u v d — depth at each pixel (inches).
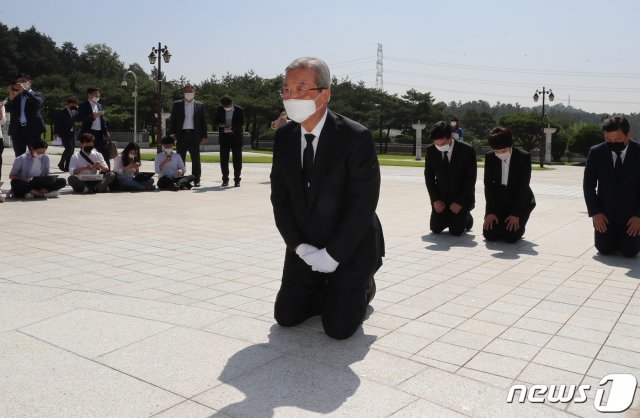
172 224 294.8
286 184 138.2
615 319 150.6
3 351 120.2
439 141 273.0
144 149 1549.0
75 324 137.2
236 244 245.6
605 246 233.8
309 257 129.4
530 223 326.0
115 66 3767.2
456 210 275.3
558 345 131.3
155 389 104.0
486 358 122.9
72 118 556.4
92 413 95.0
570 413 99.2
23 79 443.2
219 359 118.1
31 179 379.6
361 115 2144.4
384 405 99.6
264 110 1953.7
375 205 131.9
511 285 185.2
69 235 257.6
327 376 111.2
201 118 479.8
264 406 98.3
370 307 159.0
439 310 156.9
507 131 259.8
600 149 235.6
